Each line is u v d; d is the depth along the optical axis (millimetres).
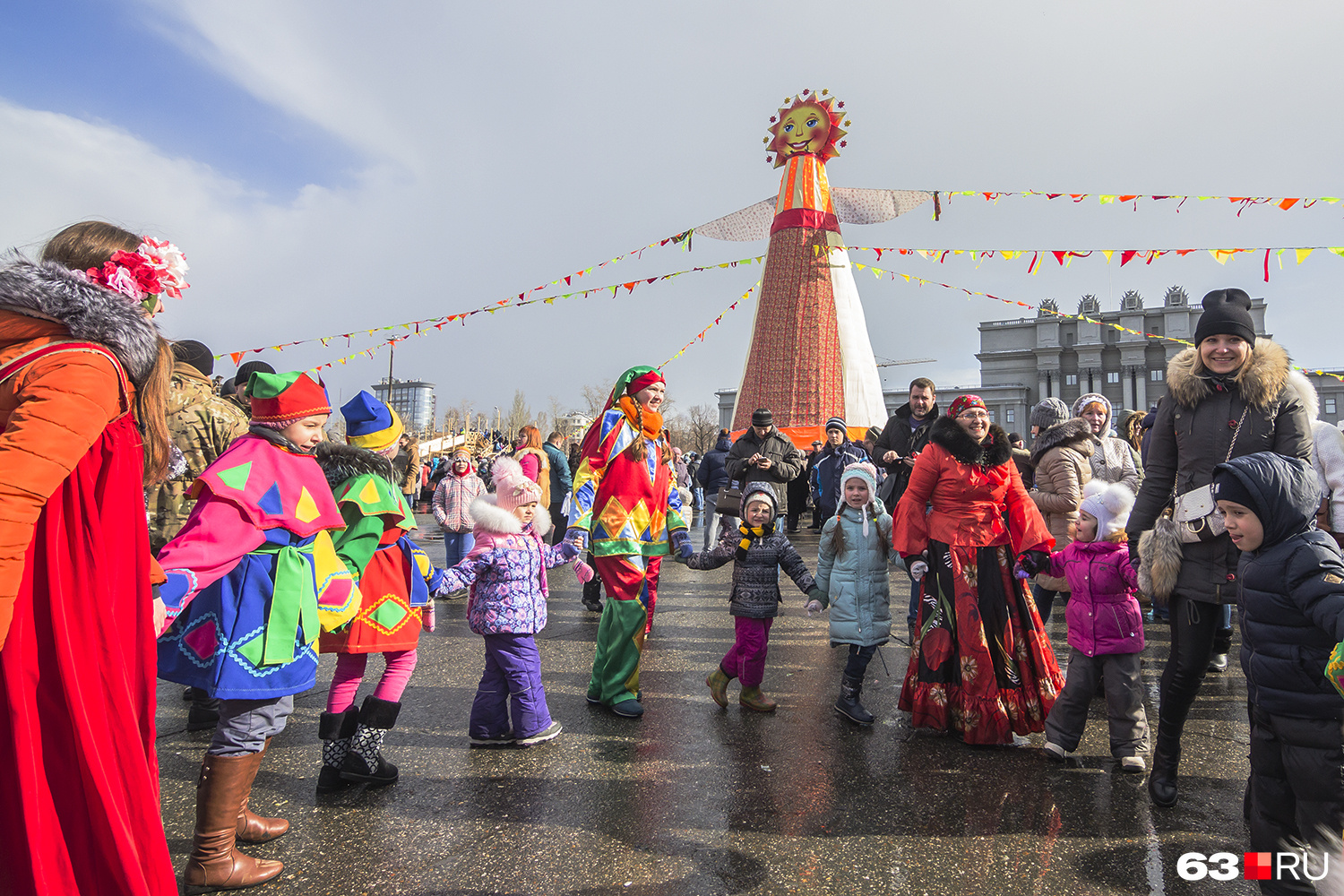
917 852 2654
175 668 2461
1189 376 3105
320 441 2838
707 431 48469
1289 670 2238
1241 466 2336
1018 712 3703
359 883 2447
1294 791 2254
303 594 2561
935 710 3805
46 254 1977
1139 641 3457
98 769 1635
